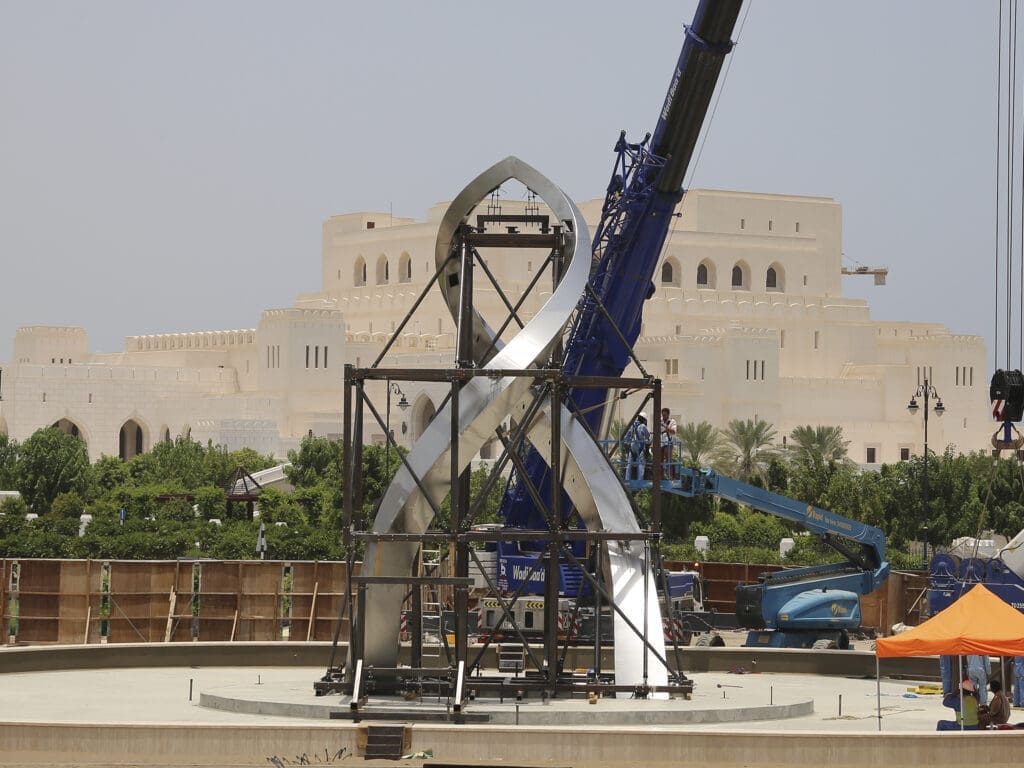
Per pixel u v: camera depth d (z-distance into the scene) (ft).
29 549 255.09
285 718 121.08
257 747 109.91
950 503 376.89
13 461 524.52
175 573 196.95
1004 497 371.15
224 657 168.35
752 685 155.22
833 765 108.37
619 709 120.37
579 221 132.98
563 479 133.39
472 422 124.98
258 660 168.96
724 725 121.49
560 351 138.41
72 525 324.60
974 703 116.78
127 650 165.68
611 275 186.09
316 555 263.49
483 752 109.81
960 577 167.63
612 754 108.99
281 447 637.30
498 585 177.68
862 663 170.50
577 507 133.49
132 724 109.91
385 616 125.90
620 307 186.19
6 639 194.39
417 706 120.98
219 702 127.75
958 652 115.44
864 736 108.58
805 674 171.32
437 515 125.39
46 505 475.31
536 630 165.17
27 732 110.11
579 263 130.52
